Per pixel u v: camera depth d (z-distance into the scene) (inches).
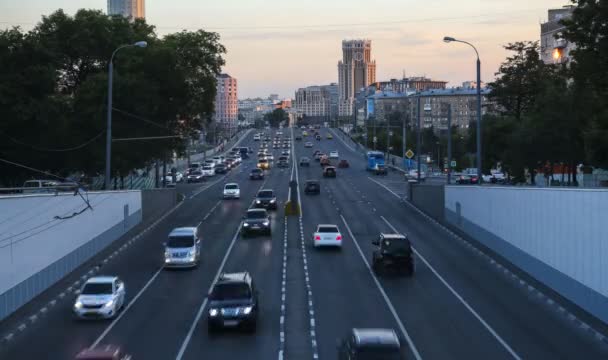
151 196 2396.7
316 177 4023.1
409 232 2039.9
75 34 2682.1
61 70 2758.4
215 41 3105.3
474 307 1117.1
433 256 1633.9
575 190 1095.6
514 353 859.4
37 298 1208.2
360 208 2625.5
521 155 2260.1
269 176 4128.9
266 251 1717.5
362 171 4458.7
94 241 1648.6
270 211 2554.1
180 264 1482.5
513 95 2856.8
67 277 1392.7
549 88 2206.0
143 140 2630.4
